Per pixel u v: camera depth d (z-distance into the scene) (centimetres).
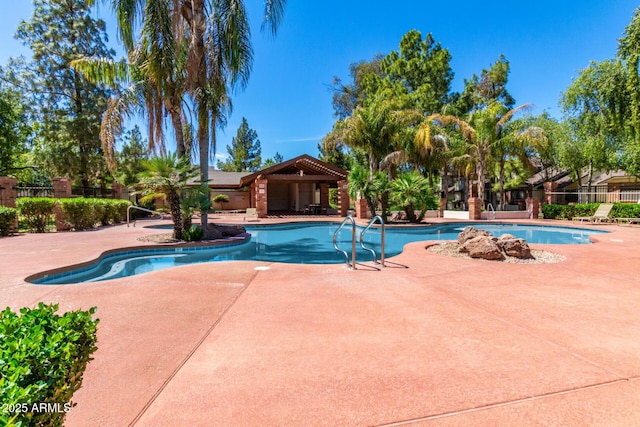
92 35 2211
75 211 1247
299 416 191
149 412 194
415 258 698
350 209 2170
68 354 129
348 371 241
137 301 405
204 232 1047
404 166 2488
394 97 2536
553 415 191
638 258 684
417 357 261
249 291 450
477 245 705
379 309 376
